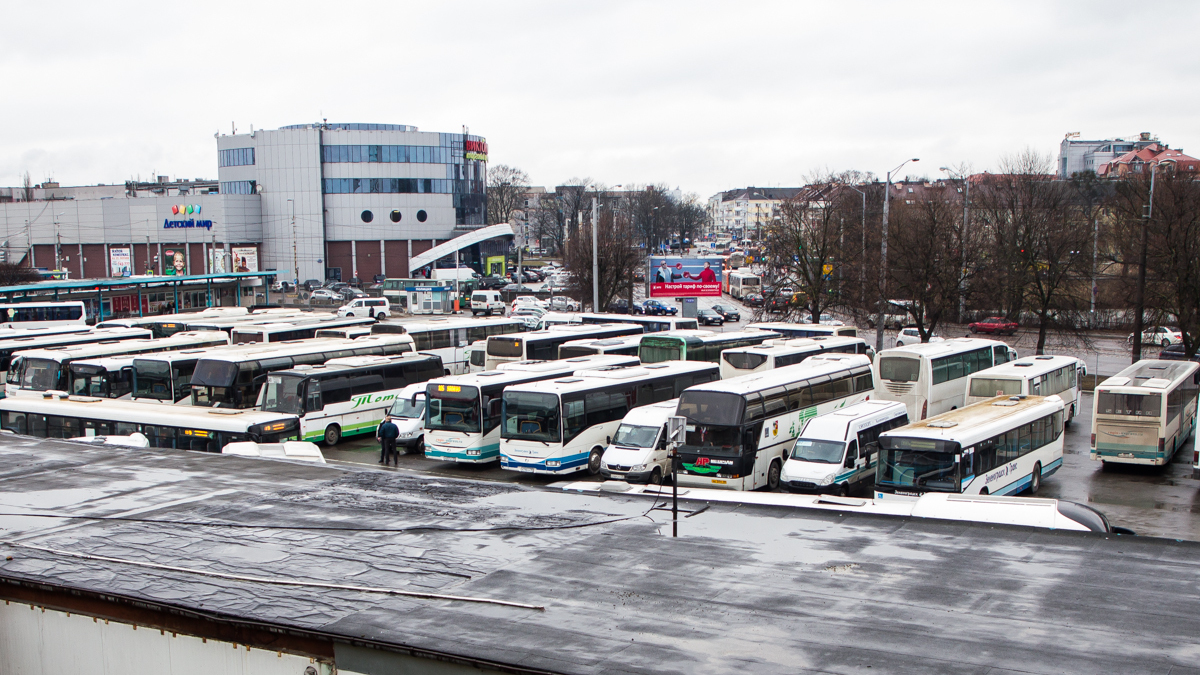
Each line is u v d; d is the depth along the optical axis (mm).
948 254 47438
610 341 40625
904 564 10703
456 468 29328
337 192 107688
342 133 106938
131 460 18875
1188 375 30078
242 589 10508
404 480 16484
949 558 10898
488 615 9375
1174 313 44000
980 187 69625
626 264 70688
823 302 56000
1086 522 14047
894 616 9047
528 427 27188
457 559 11375
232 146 110688
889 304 49781
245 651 9711
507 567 10977
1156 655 8039
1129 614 9000
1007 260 48938
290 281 107188
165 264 107688
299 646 9359
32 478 17109
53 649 11164
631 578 10414
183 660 10195
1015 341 58594
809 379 28594
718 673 7805
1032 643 8328
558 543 11961
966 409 24969
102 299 66500
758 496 16203
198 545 12438
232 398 32562
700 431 25312
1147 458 26125
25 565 11672
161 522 13719
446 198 112875
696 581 10242
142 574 11203
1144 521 21656
